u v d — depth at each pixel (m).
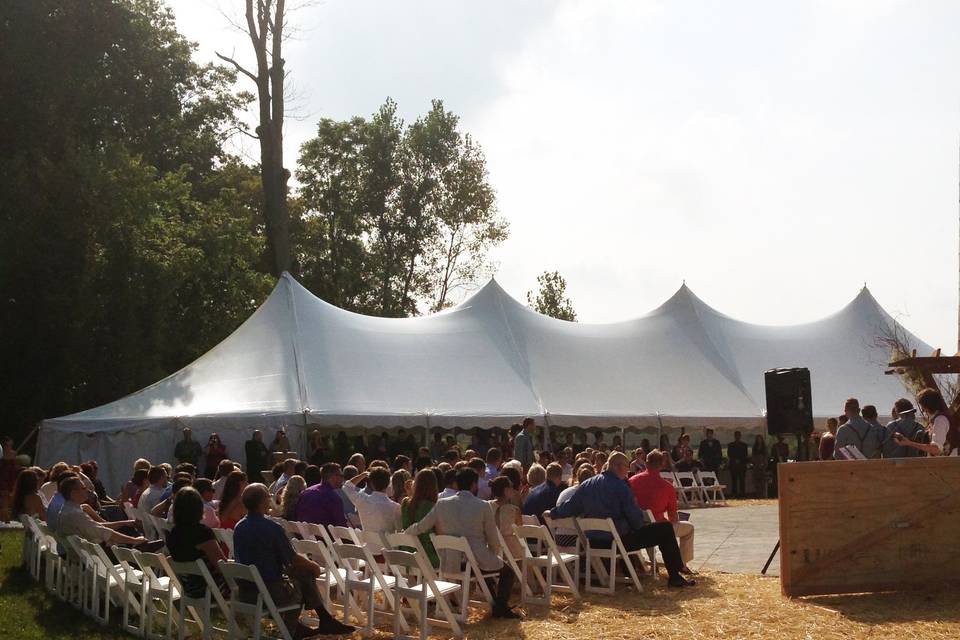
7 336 26.64
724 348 27.11
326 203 49.62
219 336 33.72
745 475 24.94
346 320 23.77
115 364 27.69
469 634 7.94
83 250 27.48
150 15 38.41
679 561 9.78
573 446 25.11
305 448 20.36
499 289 26.33
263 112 27.95
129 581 8.52
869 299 28.95
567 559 9.43
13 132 29.55
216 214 36.00
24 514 11.45
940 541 9.04
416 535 8.91
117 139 35.25
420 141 49.41
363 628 8.34
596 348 25.92
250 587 7.60
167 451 19.92
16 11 28.94
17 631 8.26
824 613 8.20
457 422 21.59
